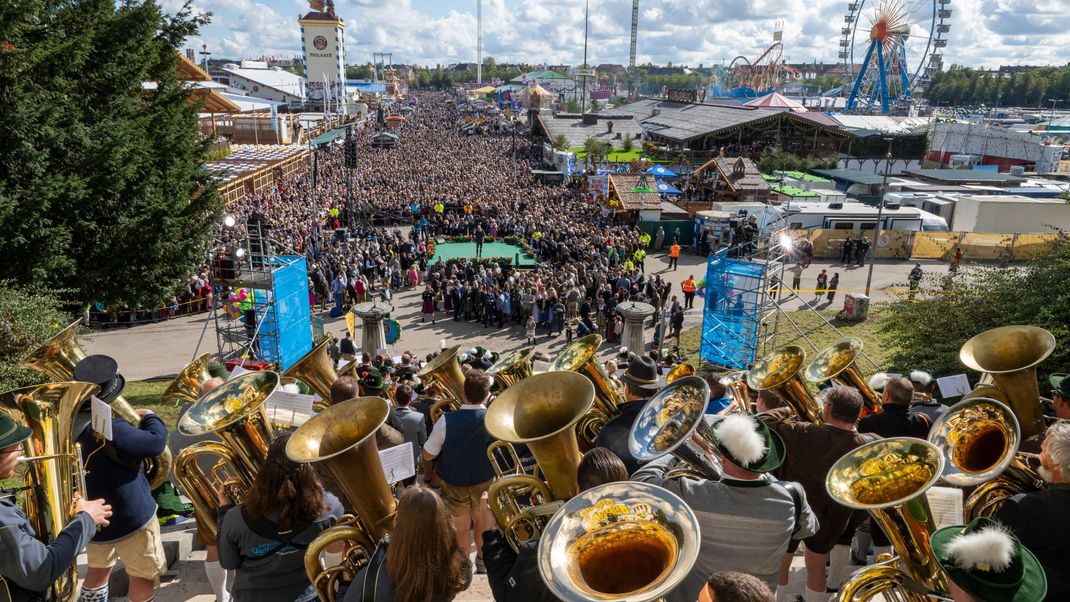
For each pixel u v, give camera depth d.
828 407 4.36
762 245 20.27
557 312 24.52
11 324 10.66
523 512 3.33
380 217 44.22
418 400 7.53
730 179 46.38
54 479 3.48
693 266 36.00
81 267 14.98
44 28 14.45
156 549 4.38
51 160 14.00
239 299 19.88
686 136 72.25
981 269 15.94
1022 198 38.62
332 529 3.18
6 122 12.62
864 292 29.80
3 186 12.34
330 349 16.88
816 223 36.25
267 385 3.99
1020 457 3.57
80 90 15.34
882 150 68.19
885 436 5.10
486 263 30.66
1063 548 2.94
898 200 41.06
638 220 40.97
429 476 5.77
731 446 3.22
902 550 2.98
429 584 2.68
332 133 77.94
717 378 5.77
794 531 3.42
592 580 2.54
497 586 3.15
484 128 110.62
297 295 19.34
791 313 26.52
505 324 26.22
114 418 4.15
